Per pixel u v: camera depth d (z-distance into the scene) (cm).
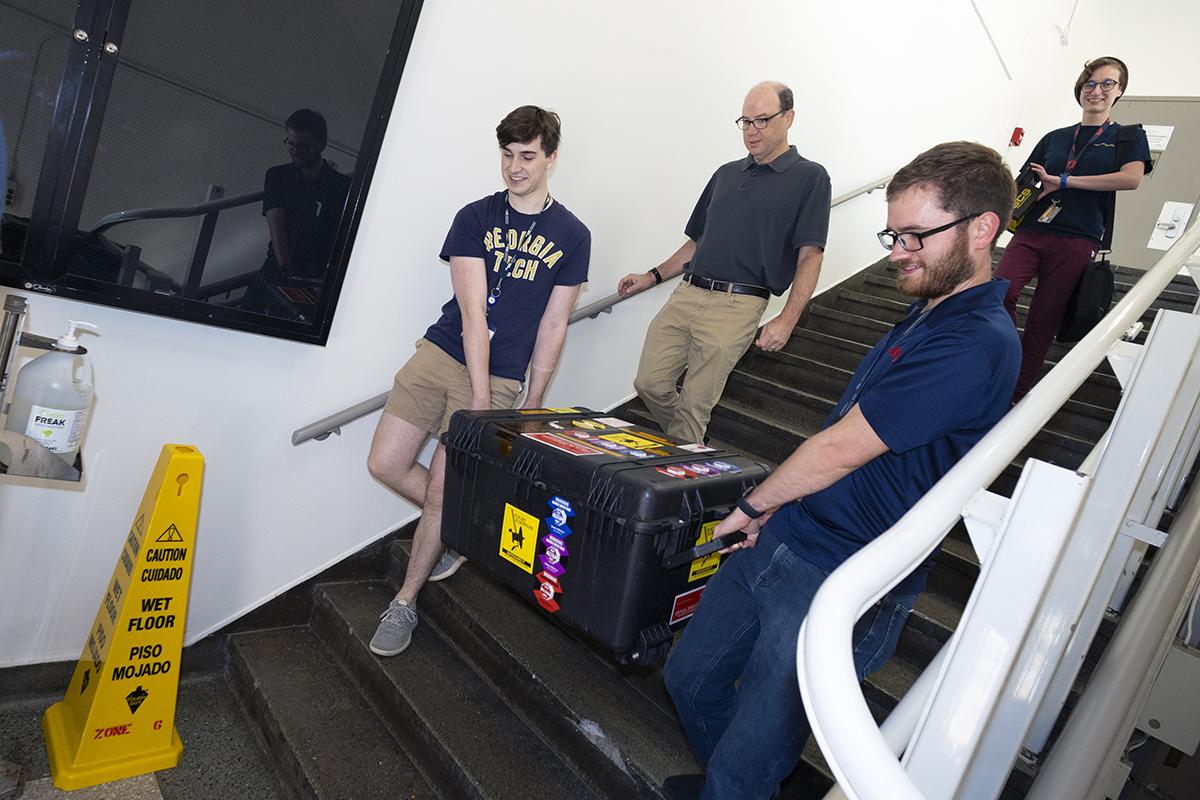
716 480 147
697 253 257
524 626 216
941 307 122
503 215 211
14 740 191
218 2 169
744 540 144
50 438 139
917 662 190
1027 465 80
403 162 228
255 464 227
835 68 345
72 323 145
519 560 152
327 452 241
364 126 198
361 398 243
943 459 118
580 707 182
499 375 217
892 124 393
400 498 264
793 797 157
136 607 184
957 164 115
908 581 125
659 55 277
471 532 162
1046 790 82
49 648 205
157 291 183
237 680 227
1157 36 493
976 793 100
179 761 195
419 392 217
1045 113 514
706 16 286
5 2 147
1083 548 105
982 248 119
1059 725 151
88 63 158
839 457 117
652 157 289
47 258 167
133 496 208
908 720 88
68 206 165
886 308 375
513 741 187
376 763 189
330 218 202
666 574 141
